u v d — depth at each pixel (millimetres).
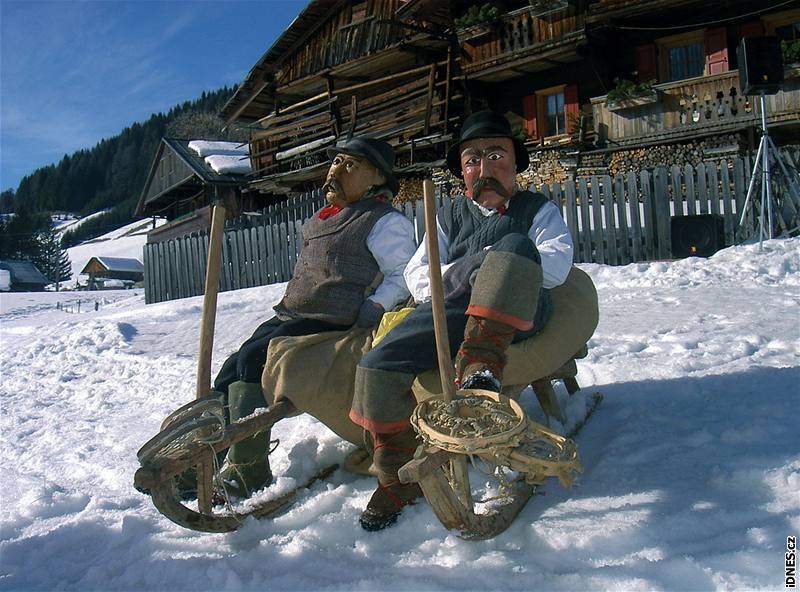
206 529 2287
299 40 22484
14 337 11133
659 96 15234
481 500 2395
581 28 16188
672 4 15016
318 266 2973
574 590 1796
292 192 24344
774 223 10055
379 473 2371
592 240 11320
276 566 2125
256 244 16516
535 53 17000
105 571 2209
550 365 2648
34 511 2896
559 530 2125
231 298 12078
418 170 19016
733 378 3518
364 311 2848
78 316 17750
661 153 15422
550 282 2600
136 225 122000
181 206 34562
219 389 2896
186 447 2160
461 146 2826
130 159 184125
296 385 2650
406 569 2014
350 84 22406
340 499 2635
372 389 2371
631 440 2844
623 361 4258
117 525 2598
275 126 24562
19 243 92250
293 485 2670
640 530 2055
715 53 15883
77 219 176750
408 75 20000
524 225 2695
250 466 2732
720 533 2012
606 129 16094
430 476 1925
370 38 20531
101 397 5746
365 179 3088
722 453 2580
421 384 2475
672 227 10477
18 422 5027
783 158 10469
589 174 16109
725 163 10438
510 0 18469
